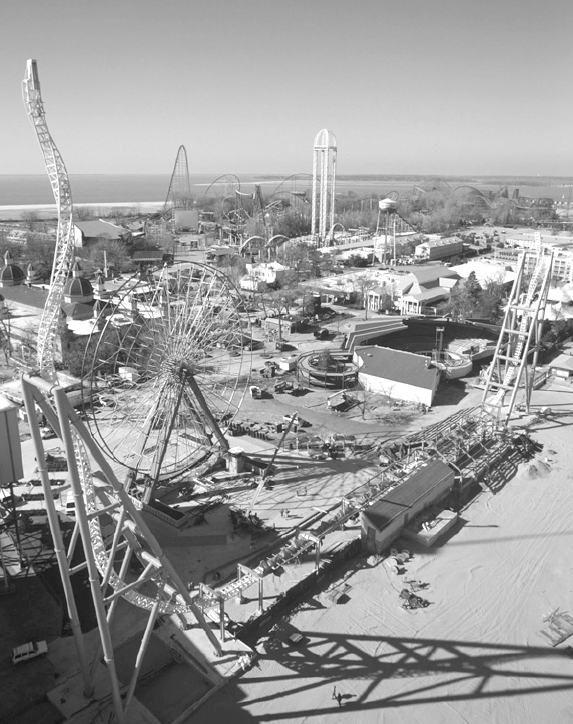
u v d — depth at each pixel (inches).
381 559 3129.9
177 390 3732.8
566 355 6245.1
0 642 2522.1
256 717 2210.9
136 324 4013.3
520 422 4822.8
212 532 3351.4
